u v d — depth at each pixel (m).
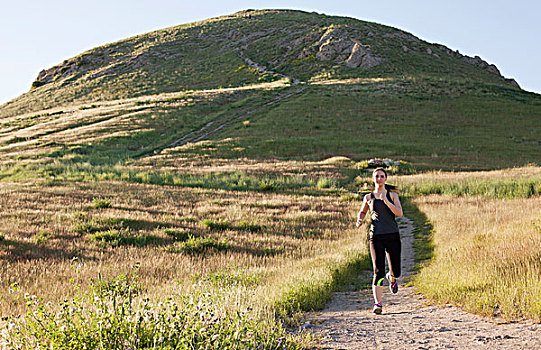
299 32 122.81
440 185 27.02
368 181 31.44
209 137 52.84
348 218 19.36
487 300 6.12
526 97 75.75
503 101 69.88
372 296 8.34
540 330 4.78
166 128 57.06
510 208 16.89
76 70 117.25
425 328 5.40
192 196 25.38
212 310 4.73
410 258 12.34
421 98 69.25
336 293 8.77
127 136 52.06
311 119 57.81
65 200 22.52
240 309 5.26
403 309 6.87
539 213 13.64
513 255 7.75
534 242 8.20
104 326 3.94
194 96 75.94
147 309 4.29
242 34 130.12
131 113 64.12
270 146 46.03
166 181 31.70
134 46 129.12
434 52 112.06
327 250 13.07
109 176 33.47
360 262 11.61
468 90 75.75
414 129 54.31
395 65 95.25
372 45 104.19
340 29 114.25
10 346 3.92
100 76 108.38
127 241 14.29
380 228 6.38
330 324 5.88
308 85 80.56
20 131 58.66
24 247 13.11
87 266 10.98
